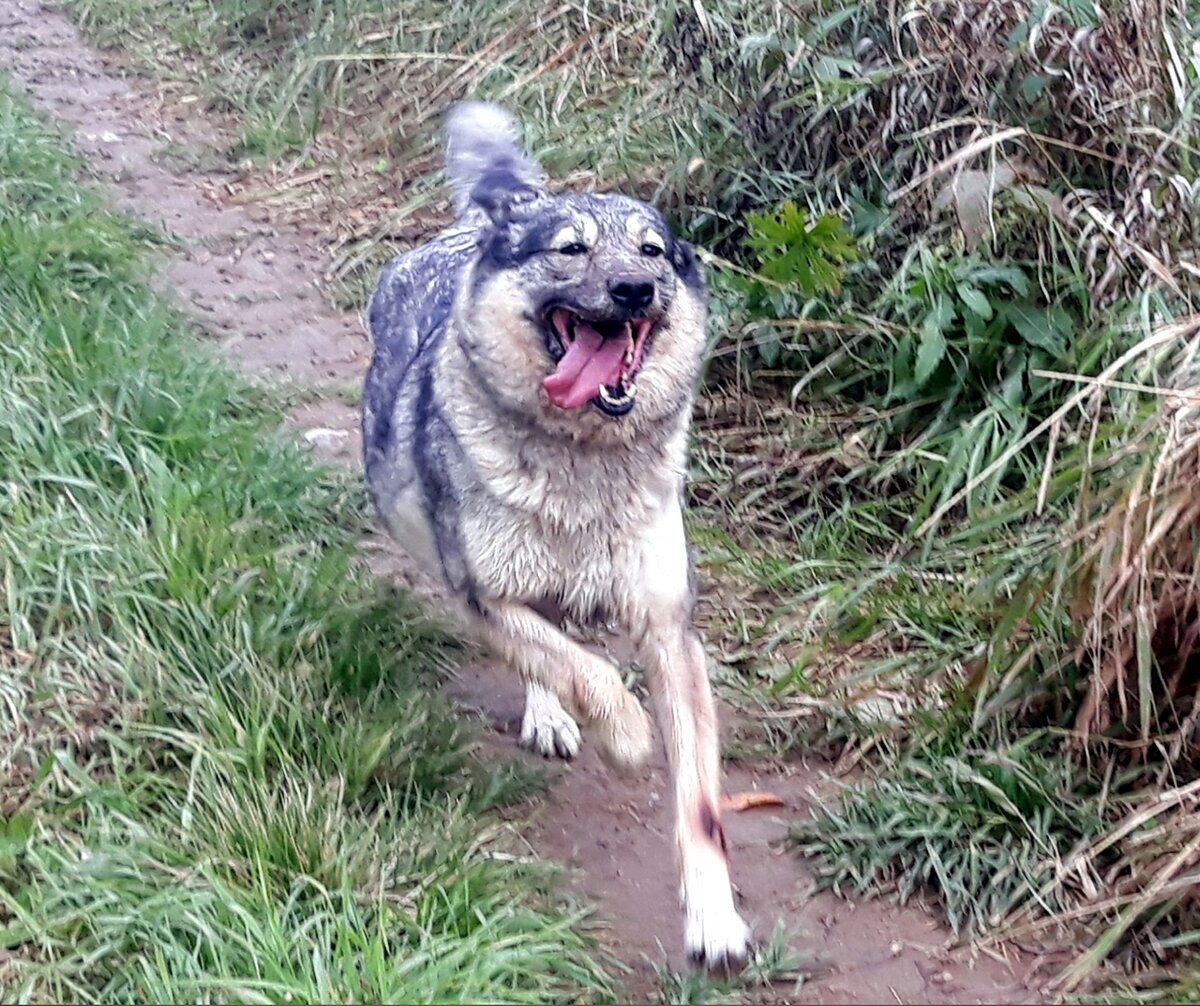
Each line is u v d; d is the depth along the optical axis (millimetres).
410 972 1795
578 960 1871
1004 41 2770
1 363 2639
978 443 2527
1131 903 1923
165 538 2324
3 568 2248
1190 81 2691
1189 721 2027
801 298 2883
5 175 3520
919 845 2039
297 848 1908
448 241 2438
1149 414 2180
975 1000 1873
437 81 4246
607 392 1948
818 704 2299
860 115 2992
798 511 2723
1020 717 2176
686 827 1900
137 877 1870
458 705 2309
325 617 2279
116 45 5008
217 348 3074
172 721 2092
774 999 1864
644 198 3412
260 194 3910
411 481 2150
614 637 2479
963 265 2674
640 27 3891
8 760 2002
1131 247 2418
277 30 4848
